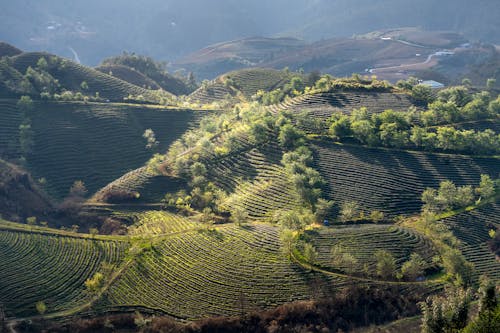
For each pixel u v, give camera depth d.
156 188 161.12
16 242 120.69
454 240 114.56
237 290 102.88
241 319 95.06
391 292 100.88
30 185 161.12
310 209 132.00
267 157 161.75
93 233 128.25
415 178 143.00
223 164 165.38
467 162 149.12
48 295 103.81
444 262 107.19
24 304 100.81
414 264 103.38
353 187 141.25
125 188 160.62
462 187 139.00
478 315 72.56
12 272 109.50
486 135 153.00
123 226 143.62
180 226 134.25
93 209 153.88
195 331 93.31
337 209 133.25
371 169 147.62
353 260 105.69
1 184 151.88
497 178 143.00
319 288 101.81
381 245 114.00
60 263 114.06
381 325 94.31
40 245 120.69
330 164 151.75
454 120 170.12
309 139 164.12
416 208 133.62
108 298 103.44
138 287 106.50
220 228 129.50
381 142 157.88
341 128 162.38
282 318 94.62
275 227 127.00
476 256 114.56
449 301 77.25
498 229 122.31
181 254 117.00
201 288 104.56
